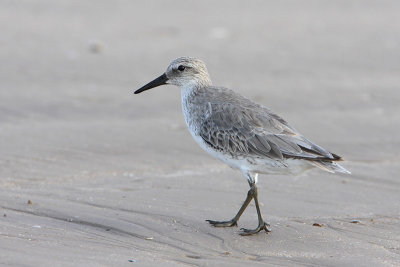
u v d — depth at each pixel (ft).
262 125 35.01
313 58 77.46
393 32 89.97
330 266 29.50
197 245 32.12
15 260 27.78
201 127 36.99
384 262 29.91
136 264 28.37
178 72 39.22
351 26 93.76
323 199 39.68
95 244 31.04
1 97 60.64
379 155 48.37
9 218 34.24
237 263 29.53
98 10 101.55
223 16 99.91
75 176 43.04
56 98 61.26
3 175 42.55
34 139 50.01
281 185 42.11
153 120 56.24
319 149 33.32
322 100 62.18
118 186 41.19
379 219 36.27
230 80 68.64
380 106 60.54
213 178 43.45
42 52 77.36
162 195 39.65
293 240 33.01
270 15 101.04
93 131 52.60
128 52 79.20
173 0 109.70
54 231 32.60
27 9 98.68
